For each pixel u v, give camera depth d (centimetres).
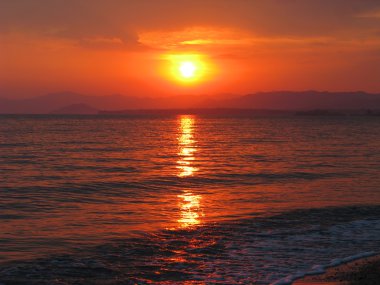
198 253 1569
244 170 4209
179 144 7969
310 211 2305
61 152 6012
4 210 2302
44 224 1988
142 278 1320
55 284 1267
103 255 1541
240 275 1339
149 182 3391
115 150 6494
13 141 8094
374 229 1923
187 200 2645
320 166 4597
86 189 3036
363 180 3566
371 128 16500
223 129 15525
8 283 1270
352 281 1259
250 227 1948
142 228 1923
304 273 1343
